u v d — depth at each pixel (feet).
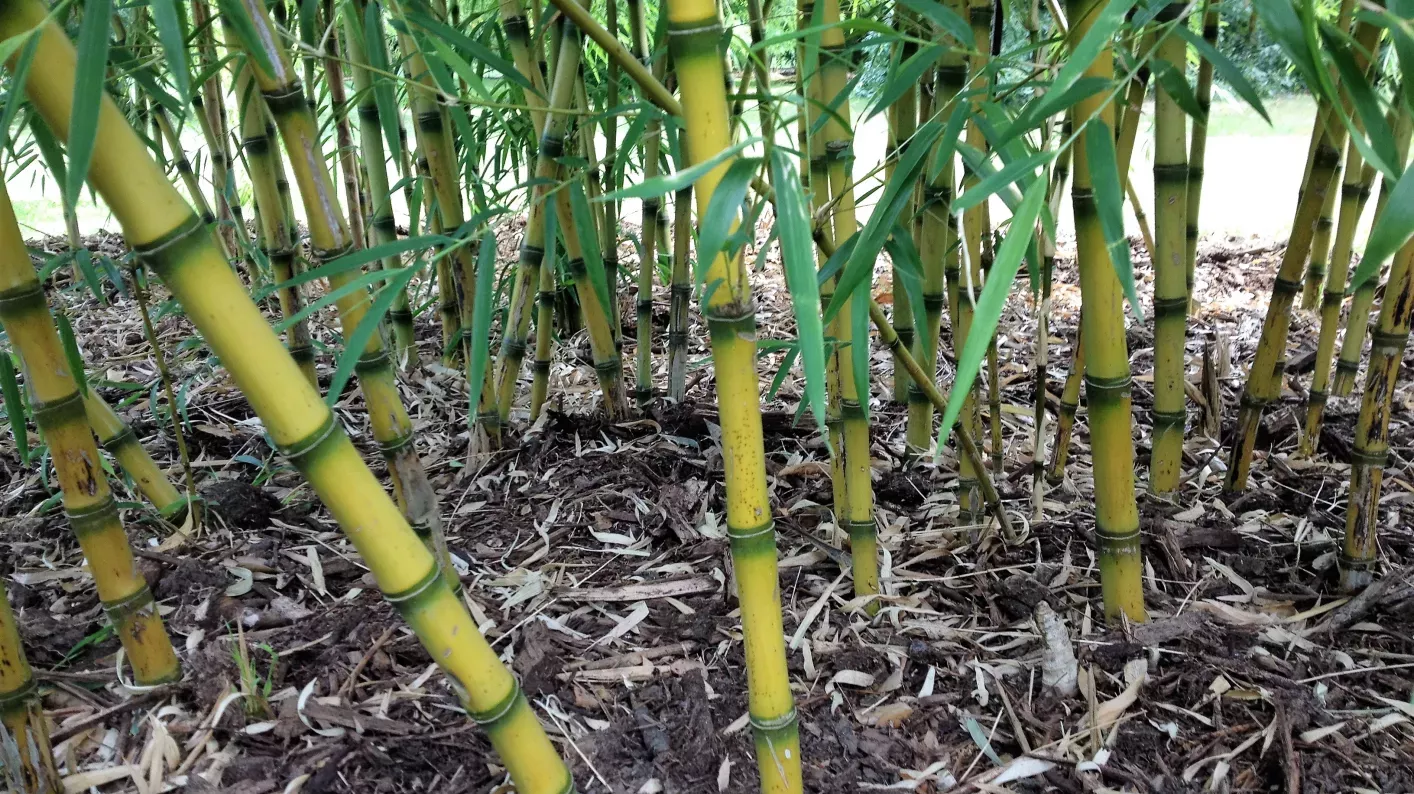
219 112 8.33
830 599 4.67
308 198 3.45
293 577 4.92
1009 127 2.69
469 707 2.79
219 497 5.45
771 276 10.77
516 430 6.66
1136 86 4.13
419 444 6.64
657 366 8.25
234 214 9.01
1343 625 4.30
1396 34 1.94
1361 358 7.60
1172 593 4.62
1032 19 4.55
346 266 3.09
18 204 14.90
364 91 5.18
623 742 3.74
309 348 5.40
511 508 5.72
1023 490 5.63
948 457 6.13
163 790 3.54
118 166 2.01
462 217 6.11
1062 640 3.98
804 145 4.49
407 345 7.72
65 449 3.51
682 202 6.43
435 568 2.62
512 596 4.80
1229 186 13.79
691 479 5.89
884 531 5.28
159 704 3.96
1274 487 5.64
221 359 2.23
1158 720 3.79
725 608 4.63
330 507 2.45
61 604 4.73
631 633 4.48
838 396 4.50
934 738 3.77
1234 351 8.02
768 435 6.57
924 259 4.93
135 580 3.84
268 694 3.89
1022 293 9.76
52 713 3.93
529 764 2.92
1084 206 3.45
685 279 6.72
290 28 6.41
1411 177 1.87
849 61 3.39
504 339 6.07
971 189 2.35
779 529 5.36
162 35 1.88
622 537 5.35
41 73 2.00
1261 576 4.76
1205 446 6.17
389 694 4.01
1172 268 4.34
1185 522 5.11
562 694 4.03
